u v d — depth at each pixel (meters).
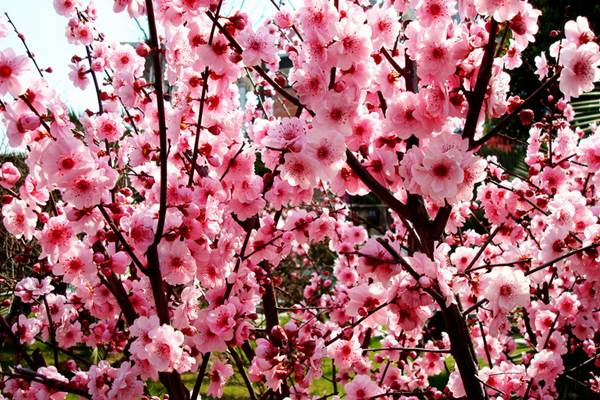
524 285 0.84
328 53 0.82
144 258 0.88
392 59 0.92
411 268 0.82
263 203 0.93
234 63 0.85
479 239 1.35
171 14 0.85
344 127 0.84
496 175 1.32
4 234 1.41
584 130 1.39
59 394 0.90
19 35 1.01
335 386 1.14
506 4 0.82
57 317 1.02
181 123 0.89
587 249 0.92
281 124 0.83
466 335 0.88
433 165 0.81
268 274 1.06
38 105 0.79
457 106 0.86
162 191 0.81
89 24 1.06
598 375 1.26
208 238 0.90
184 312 0.86
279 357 0.84
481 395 0.88
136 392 0.85
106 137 1.01
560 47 0.91
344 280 1.25
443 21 0.87
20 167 1.49
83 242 0.91
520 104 0.88
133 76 0.97
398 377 1.19
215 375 0.95
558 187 1.12
